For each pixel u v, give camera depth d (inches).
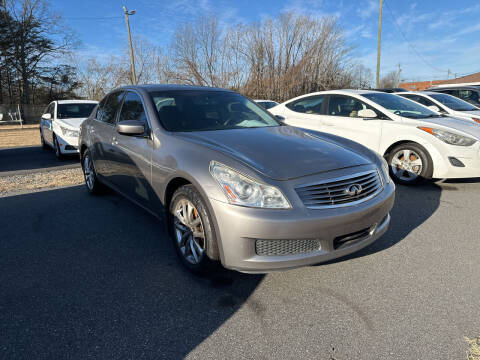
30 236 134.5
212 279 102.0
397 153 203.8
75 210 165.9
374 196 99.3
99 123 172.6
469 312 85.0
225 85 1088.2
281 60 1064.8
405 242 125.6
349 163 100.3
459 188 196.9
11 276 104.3
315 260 89.5
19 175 246.2
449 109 293.9
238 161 92.0
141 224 146.8
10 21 1425.9
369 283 99.0
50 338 76.8
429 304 88.6
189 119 128.0
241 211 84.7
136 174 129.4
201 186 91.8
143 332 79.0
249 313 86.0
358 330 79.3
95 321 82.8
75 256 117.3
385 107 215.9
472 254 115.9
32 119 1179.3
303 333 78.5
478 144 179.9
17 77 1489.9
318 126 238.4
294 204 85.4
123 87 164.2
